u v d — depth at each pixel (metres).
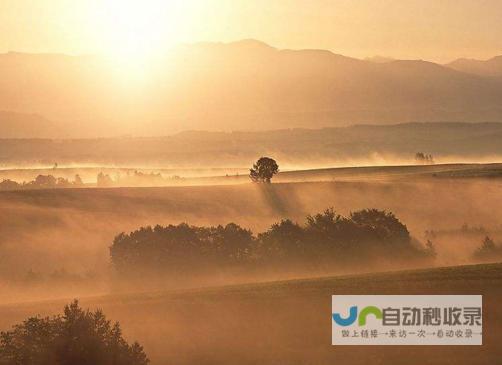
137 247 180.38
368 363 84.44
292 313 102.19
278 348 91.12
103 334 76.62
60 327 76.31
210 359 90.31
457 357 83.62
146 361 76.38
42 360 74.44
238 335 96.62
